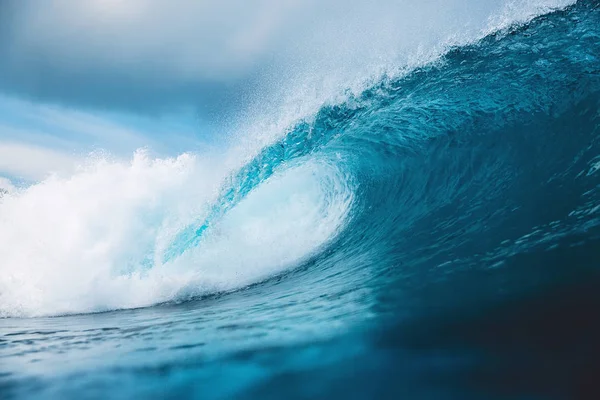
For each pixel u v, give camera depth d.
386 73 8.48
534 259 3.14
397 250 4.95
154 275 6.74
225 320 3.74
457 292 2.94
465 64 7.72
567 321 2.16
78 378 2.37
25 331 4.31
